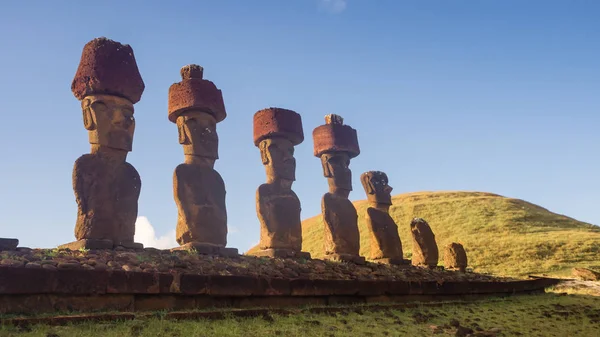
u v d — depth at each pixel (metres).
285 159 17.27
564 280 23.30
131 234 12.67
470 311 14.87
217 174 14.80
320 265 15.43
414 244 22.09
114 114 12.91
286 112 17.48
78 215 12.14
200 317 9.78
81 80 12.89
